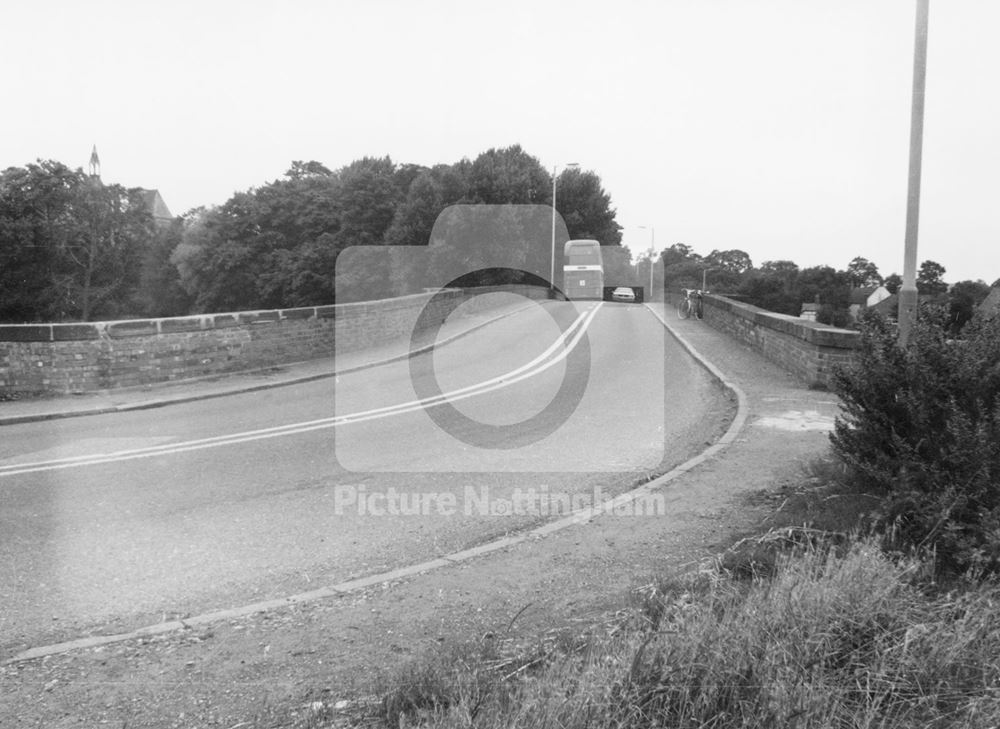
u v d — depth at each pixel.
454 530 6.33
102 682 3.87
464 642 4.11
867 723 3.00
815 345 12.95
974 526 4.53
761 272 103.56
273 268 63.34
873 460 5.55
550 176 49.09
